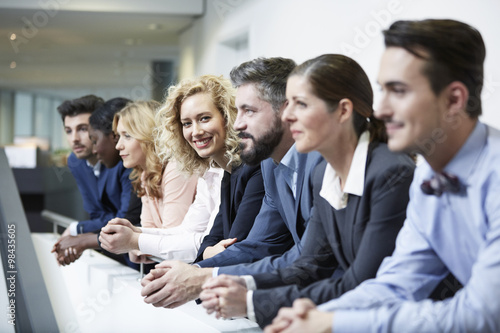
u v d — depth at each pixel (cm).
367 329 98
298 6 329
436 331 95
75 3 515
